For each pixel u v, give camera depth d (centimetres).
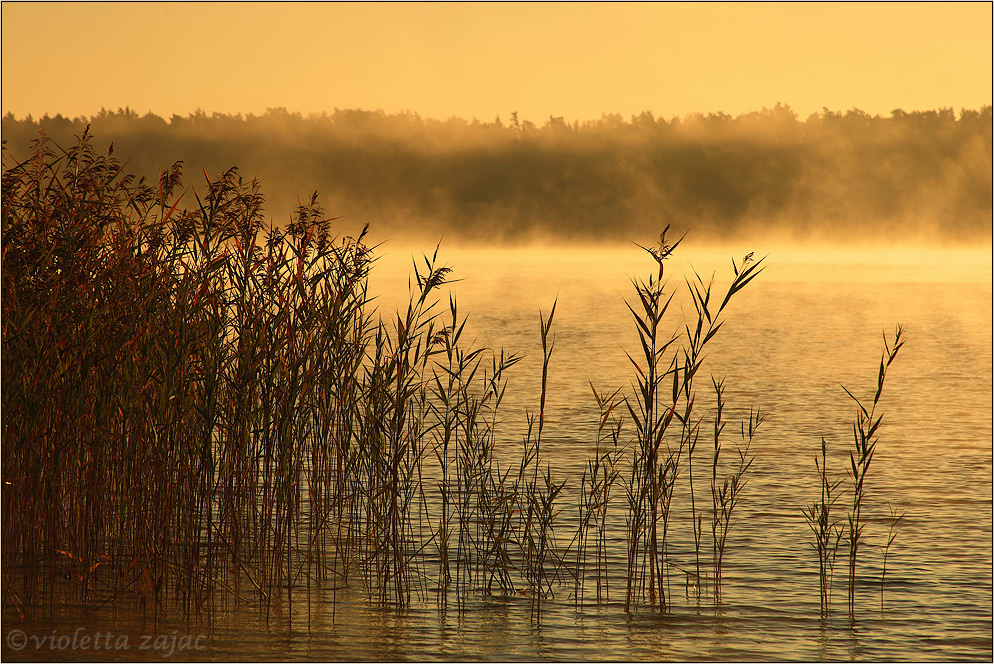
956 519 1770
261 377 1351
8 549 1299
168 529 1334
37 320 1240
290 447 1358
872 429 1341
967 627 1286
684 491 1962
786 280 11362
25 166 1265
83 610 1272
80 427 1303
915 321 6072
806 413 2930
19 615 1245
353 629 1252
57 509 1290
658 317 1351
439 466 2062
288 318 1357
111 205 1297
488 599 1366
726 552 1578
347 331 1431
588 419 2753
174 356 1291
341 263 1416
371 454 1416
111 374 1266
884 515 1798
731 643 1230
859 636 1254
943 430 2656
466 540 1591
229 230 1348
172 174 1303
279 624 1259
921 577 1466
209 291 1351
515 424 2656
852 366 4041
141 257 1309
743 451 2358
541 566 1375
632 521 1488
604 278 12088
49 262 1249
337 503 1528
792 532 1689
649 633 1261
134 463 1309
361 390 1423
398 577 1379
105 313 1275
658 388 3406
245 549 1444
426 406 2592
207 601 1309
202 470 1369
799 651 1211
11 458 1278
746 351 4572
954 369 3947
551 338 5022
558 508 1798
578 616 1311
